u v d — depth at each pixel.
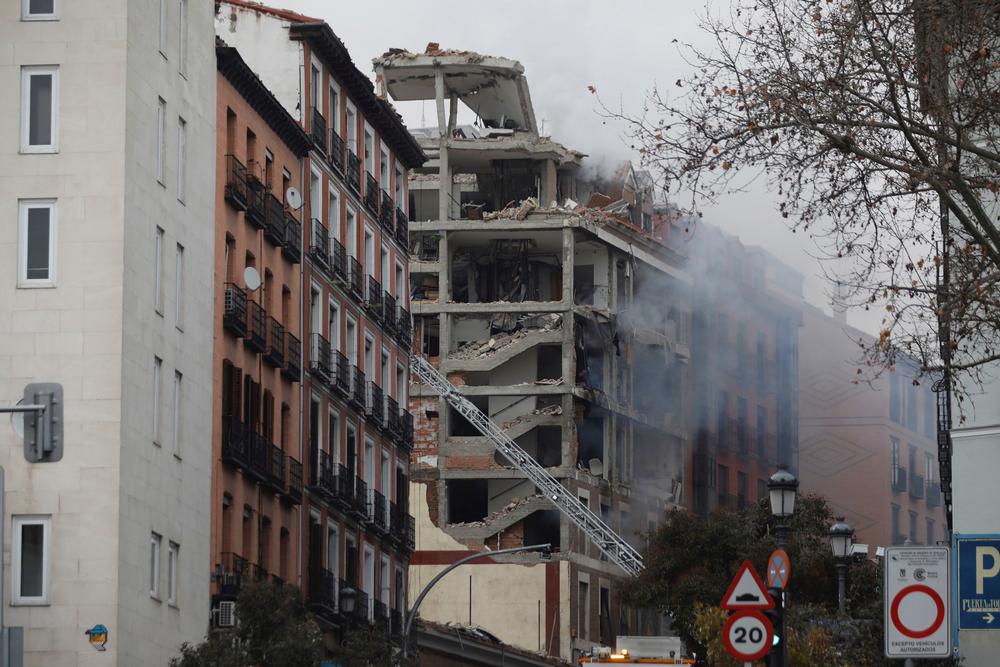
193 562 71.69
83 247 65.50
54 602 63.22
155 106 69.31
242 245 79.56
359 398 97.12
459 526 138.25
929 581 33.91
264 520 82.31
